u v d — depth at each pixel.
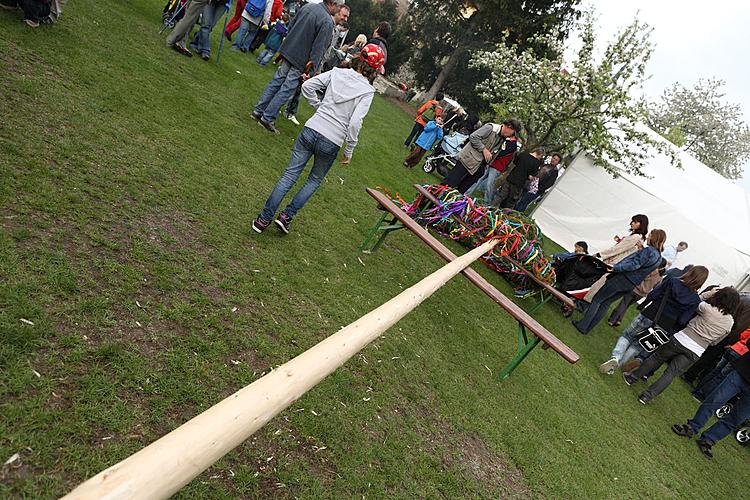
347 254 4.34
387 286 4.18
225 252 3.16
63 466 1.50
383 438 2.50
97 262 2.38
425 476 2.43
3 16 4.38
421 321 4.12
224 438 1.08
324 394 2.52
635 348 6.04
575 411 4.30
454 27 22.30
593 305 6.60
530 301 6.82
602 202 11.05
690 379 7.50
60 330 1.92
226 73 7.23
